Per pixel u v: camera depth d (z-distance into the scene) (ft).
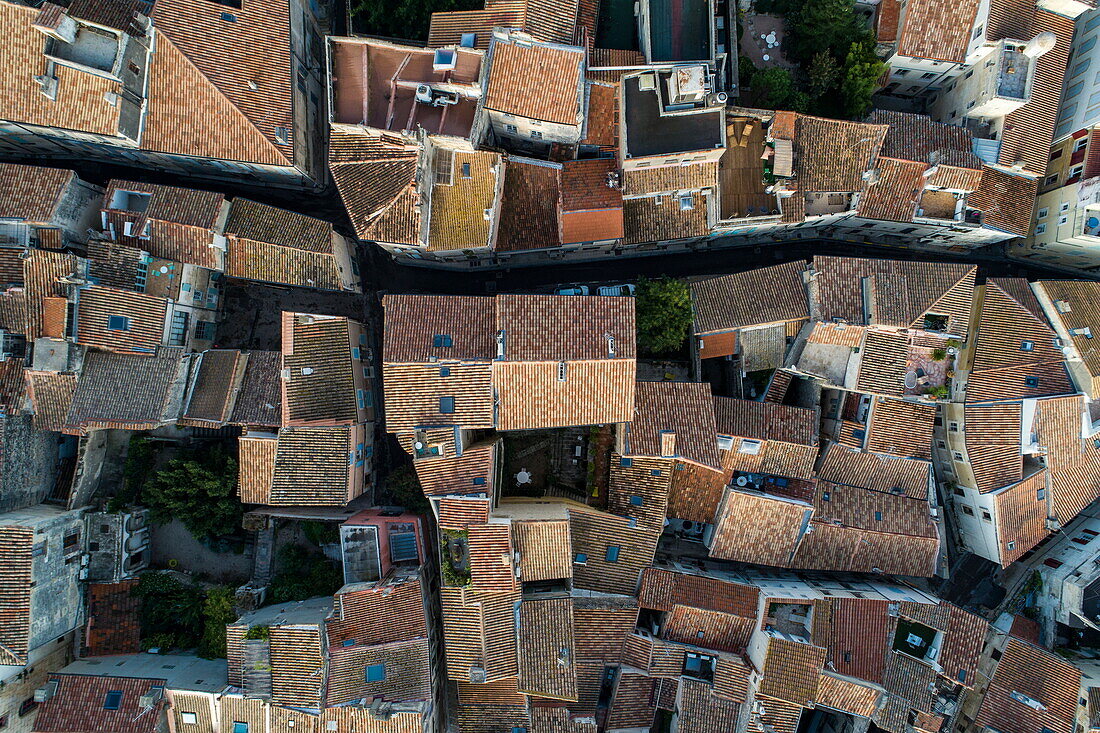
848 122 120.78
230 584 132.05
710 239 140.77
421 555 120.88
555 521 108.27
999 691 121.60
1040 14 122.42
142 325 112.88
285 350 117.60
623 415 108.47
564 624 111.45
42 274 107.76
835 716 133.08
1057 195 130.82
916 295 116.26
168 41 108.17
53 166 130.72
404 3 122.21
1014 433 123.44
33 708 109.19
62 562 114.83
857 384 118.73
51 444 124.77
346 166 113.70
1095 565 123.75
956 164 120.78
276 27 114.01
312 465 116.88
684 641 122.83
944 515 138.31
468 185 116.37
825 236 144.15
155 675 113.70
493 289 142.41
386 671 111.45
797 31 131.75
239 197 129.29
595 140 123.65
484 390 107.34
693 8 121.29
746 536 124.57
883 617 119.24
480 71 106.32
